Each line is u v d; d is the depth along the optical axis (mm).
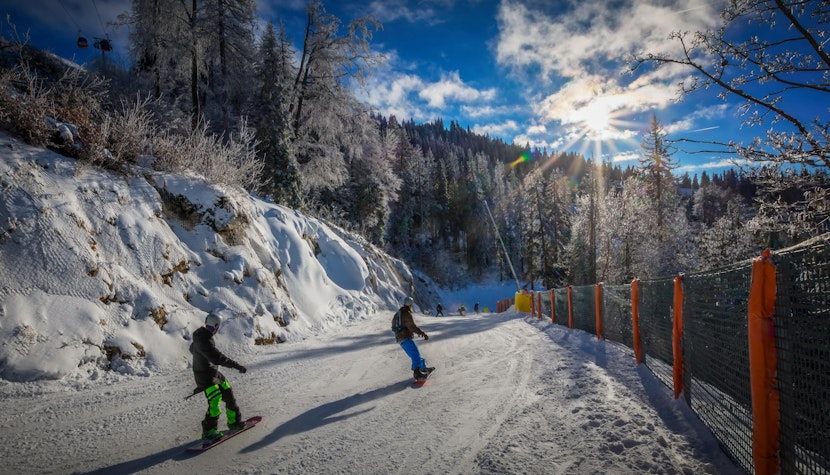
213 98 25453
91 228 7891
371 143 31031
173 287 8680
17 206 7023
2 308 5883
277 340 9539
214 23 21203
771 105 3814
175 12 20000
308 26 24625
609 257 30766
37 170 7797
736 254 22109
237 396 5691
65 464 3617
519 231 70250
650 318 6125
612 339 8766
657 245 28953
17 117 8070
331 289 14648
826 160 3598
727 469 3072
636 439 3635
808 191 3965
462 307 37875
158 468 3541
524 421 4344
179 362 7199
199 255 9914
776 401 2525
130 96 16844
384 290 21156
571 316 12258
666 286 5355
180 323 7953
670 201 34469
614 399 4805
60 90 10133
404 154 69750
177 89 25266
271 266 11812
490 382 6102
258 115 22078
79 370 5973
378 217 39438
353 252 19062
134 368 6555
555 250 51219
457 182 80250
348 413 4906
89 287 6992
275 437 4195
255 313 9664
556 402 4902
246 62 23938
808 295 2209
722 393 3436
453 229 74000
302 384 6301
